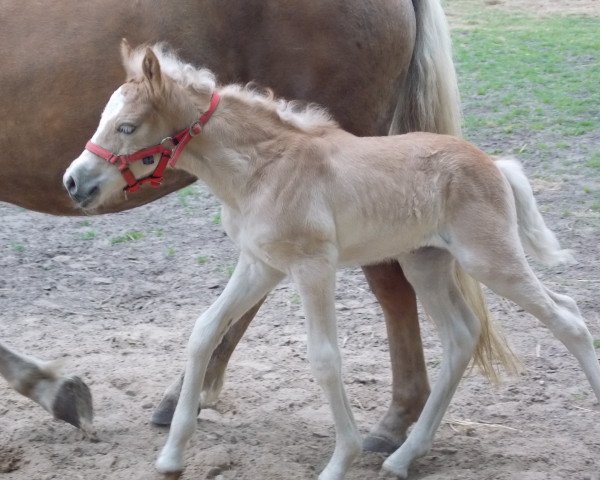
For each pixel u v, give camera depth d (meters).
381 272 4.94
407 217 4.33
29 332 6.70
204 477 4.65
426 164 4.36
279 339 6.56
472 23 19.12
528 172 10.05
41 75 4.92
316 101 5.00
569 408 5.45
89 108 4.95
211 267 7.90
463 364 4.75
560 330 4.39
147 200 5.15
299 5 4.92
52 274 7.80
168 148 4.11
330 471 4.34
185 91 4.10
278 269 4.33
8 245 8.44
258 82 5.04
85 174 3.99
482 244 4.34
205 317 4.44
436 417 4.74
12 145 5.04
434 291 4.75
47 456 4.88
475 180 4.37
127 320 6.95
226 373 5.98
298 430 5.25
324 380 4.23
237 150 4.19
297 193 4.16
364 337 6.59
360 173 4.26
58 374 5.10
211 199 9.77
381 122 5.20
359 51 4.96
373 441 5.02
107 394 5.65
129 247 8.41
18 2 5.00
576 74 14.22
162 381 5.86
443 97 5.22
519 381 5.81
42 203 5.27
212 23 4.96
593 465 4.74
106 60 4.91
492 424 5.29
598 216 8.76
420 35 5.21
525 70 14.61
